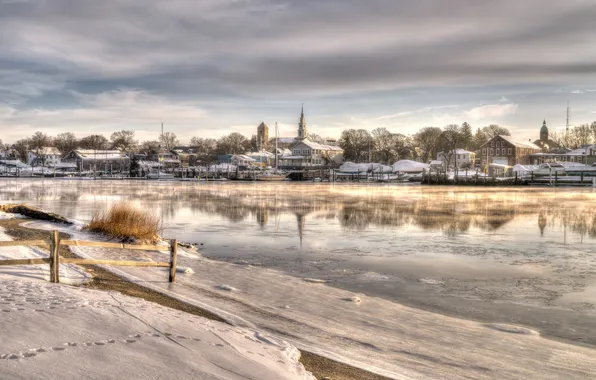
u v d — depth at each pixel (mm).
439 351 9750
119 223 22688
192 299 12461
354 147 177125
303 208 44344
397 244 24250
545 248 23141
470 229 30062
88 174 142250
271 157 182250
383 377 8133
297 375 7215
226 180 119125
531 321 12016
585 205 47438
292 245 23875
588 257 20797
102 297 9992
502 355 9617
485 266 18812
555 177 91938
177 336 7816
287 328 10703
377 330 10961
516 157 153625
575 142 198375
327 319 11609
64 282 12359
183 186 87062
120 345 6992
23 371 5766
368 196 60844
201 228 30297
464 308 13078
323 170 137125
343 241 25203
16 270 12531
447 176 105000
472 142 197875
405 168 133875
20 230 22938
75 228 24766
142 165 148625
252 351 7902
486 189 79562
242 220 34781
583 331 11258
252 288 14445
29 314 7781
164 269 16312
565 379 8531
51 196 58594
